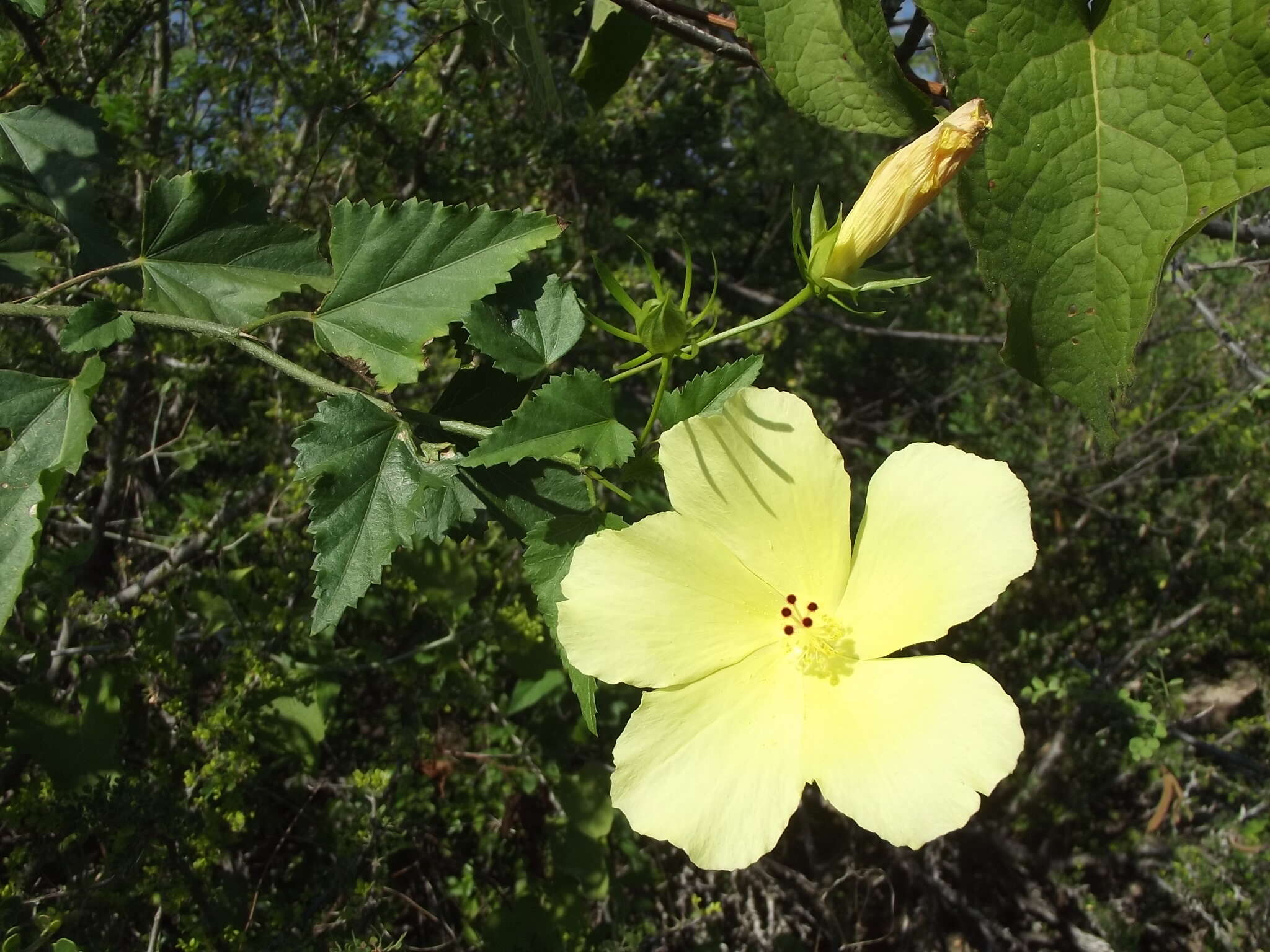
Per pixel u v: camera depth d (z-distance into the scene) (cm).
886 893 566
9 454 150
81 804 281
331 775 409
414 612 405
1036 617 619
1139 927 532
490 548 408
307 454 152
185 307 182
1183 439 637
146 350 380
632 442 150
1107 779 579
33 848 295
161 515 402
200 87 406
